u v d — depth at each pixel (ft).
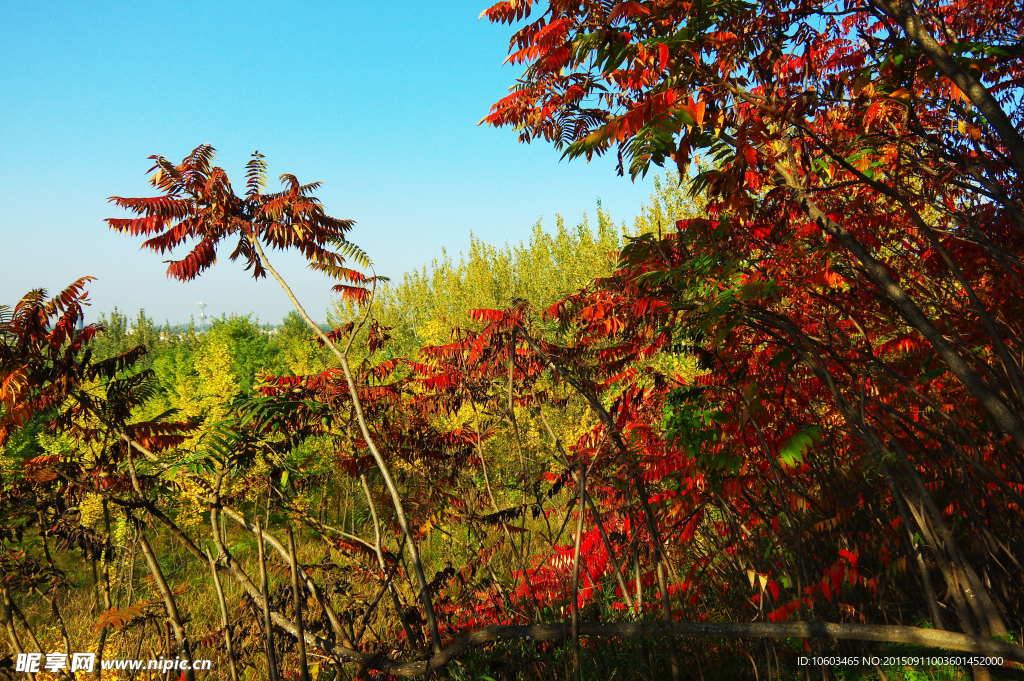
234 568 10.28
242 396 11.00
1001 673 10.04
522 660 11.32
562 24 10.06
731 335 11.28
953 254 11.70
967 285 9.87
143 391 11.99
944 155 11.08
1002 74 10.84
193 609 17.37
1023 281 10.41
